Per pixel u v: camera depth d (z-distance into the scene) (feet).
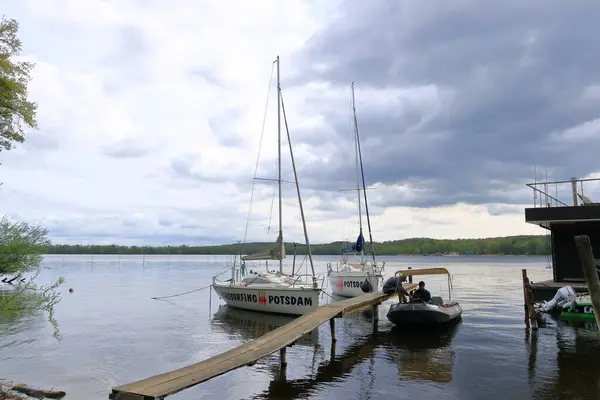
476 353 43.16
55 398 31.35
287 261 432.25
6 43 31.60
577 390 31.76
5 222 32.19
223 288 79.10
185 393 32.45
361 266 97.30
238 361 31.50
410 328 57.77
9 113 31.68
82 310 80.79
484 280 159.12
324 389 33.14
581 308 63.05
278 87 84.12
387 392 32.19
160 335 56.29
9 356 44.65
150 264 355.36
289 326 42.73
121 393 25.12
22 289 31.63
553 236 83.05
